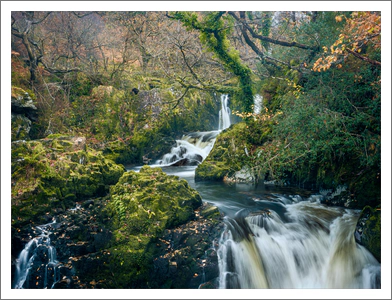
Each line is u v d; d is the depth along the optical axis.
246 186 8.66
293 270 5.55
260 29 11.67
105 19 14.09
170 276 5.05
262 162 8.51
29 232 5.55
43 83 11.80
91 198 6.89
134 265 5.04
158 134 13.53
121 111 13.16
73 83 13.10
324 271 5.59
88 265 5.17
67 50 13.36
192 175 10.57
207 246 5.43
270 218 6.12
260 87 11.04
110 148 12.14
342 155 7.61
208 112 15.23
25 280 5.12
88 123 12.43
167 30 11.79
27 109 10.05
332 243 5.80
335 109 7.68
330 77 7.94
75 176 6.72
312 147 7.32
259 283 5.40
